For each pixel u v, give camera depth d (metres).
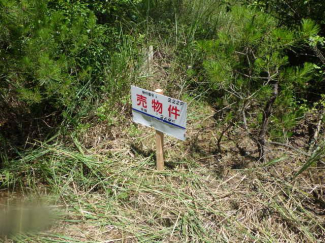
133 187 2.90
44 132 3.56
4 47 2.96
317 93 3.97
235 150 3.46
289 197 2.80
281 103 3.13
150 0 5.60
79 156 3.12
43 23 2.91
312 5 3.71
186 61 4.34
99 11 4.38
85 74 3.29
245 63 3.44
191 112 4.01
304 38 2.44
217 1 5.65
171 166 3.22
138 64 4.16
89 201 2.81
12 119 3.57
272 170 3.12
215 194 2.88
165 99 2.74
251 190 2.93
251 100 3.24
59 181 2.93
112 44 4.27
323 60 3.44
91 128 3.63
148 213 2.71
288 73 2.67
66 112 3.38
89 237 2.51
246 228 2.60
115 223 2.61
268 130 3.48
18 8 2.73
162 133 2.96
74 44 3.15
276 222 2.66
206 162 3.29
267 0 3.82
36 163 3.10
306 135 3.63
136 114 3.09
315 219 2.66
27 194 2.89
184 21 5.41
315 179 3.04
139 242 2.46
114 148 3.43
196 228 2.56
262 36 2.66
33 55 2.79
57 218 2.64
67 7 3.70
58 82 2.93
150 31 5.03
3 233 2.52
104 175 3.01
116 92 3.85
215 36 5.01
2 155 3.21
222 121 3.83
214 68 2.70
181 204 2.77
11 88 3.19
